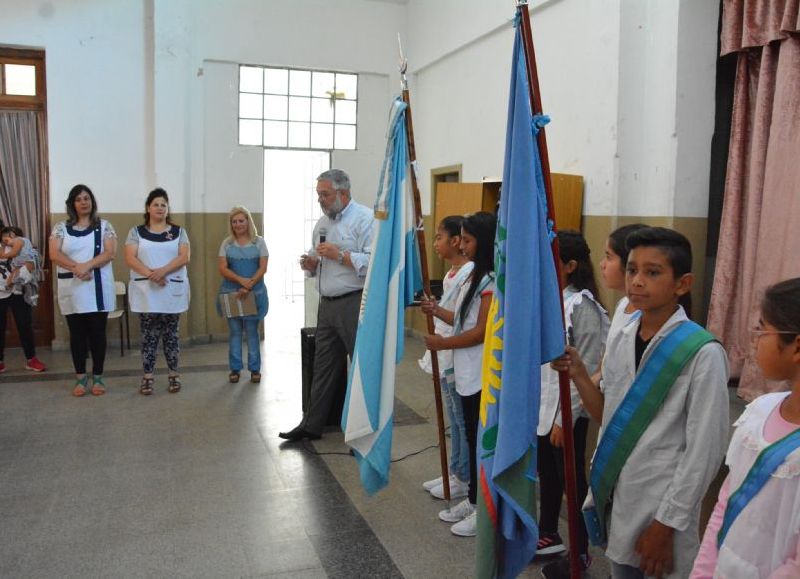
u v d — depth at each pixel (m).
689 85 3.87
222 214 6.90
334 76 7.20
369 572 2.48
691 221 3.96
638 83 4.15
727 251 3.80
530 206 1.71
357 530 2.81
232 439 3.92
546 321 1.73
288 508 3.01
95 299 4.68
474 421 2.74
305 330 4.33
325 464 3.54
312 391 3.89
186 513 2.95
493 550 1.82
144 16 6.53
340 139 7.29
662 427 1.56
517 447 1.71
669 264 1.53
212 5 6.67
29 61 6.42
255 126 6.98
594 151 4.34
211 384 5.19
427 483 3.21
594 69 4.31
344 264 3.68
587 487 2.44
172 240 4.83
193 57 6.67
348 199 3.79
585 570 2.46
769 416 1.22
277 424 4.21
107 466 3.48
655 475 1.57
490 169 5.68
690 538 1.54
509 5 5.14
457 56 6.23
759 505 1.17
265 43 6.85
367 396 2.77
